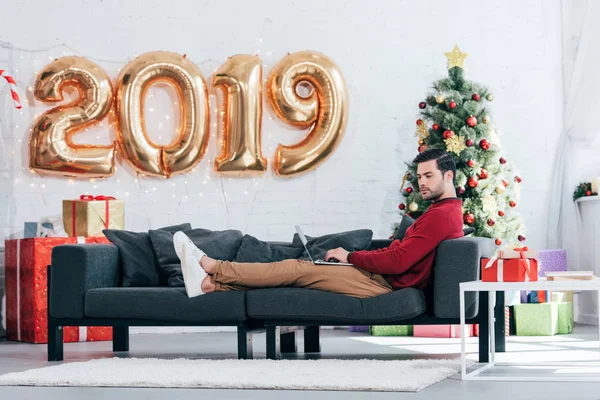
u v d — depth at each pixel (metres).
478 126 6.12
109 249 4.94
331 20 6.89
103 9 6.77
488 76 6.91
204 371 3.92
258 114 6.65
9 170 6.62
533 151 6.90
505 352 4.93
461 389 3.42
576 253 6.78
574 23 6.87
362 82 6.88
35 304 5.95
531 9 6.95
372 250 4.72
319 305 4.33
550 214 6.85
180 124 6.73
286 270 4.41
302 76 6.65
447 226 4.29
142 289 4.62
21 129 6.64
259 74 6.66
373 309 4.28
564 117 6.89
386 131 6.87
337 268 4.38
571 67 6.86
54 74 6.49
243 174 6.74
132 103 6.53
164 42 6.80
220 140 6.79
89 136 6.69
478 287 3.72
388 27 6.89
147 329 6.75
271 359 4.45
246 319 4.46
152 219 6.73
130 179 6.73
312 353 5.04
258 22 6.85
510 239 6.27
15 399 3.33
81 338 6.14
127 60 6.76
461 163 6.10
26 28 6.70
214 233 5.21
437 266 4.26
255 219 6.80
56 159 6.44
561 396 3.21
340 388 3.43
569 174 6.83
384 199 6.84
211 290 4.48
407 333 6.17
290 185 6.82
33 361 4.84
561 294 6.18
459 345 5.43
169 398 3.29
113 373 3.91
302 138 6.81
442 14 6.91
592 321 6.73
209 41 6.83
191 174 6.78
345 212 6.83
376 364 4.15
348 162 6.84
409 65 6.90
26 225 6.29
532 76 6.93
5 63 6.66
